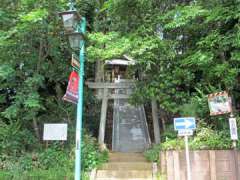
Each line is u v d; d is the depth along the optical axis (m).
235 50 9.31
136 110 13.85
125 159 10.55
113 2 10.73
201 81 10.48
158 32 10.73
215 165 8.71
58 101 11.92
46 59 11.09
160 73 10.54
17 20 9.78
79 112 7.97
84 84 12.80
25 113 10.52
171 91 10.45
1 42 9.20
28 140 10.30
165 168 9.17
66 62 11.31
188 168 7.71
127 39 9.70
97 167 9.74
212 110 8.87
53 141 10.34
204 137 9.15
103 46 9.81
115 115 13.67
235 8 9.22
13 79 10.39
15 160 9.59
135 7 10.86
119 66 15.58
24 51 10.27
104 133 12.78
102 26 12.20
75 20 7.74
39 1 9.66
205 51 9.58
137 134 12.67
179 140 9.40
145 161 10.32
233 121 8.35
